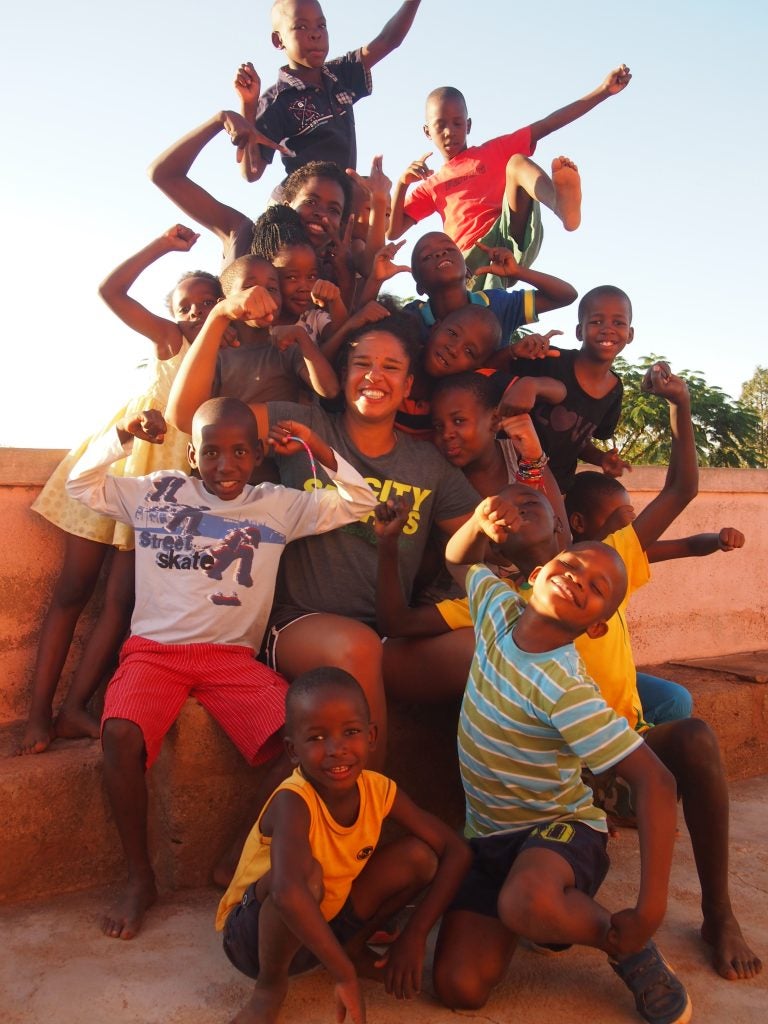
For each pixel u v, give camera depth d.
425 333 2.84
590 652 2.09
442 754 2.33
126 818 1.92
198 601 2.03
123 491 2.13
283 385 2.49
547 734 1.73
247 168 2.89
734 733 2.95
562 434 2.75
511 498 2.04
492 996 1.69
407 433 2.56
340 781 1.61
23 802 2.00
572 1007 1.66
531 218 3.39
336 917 1.72
